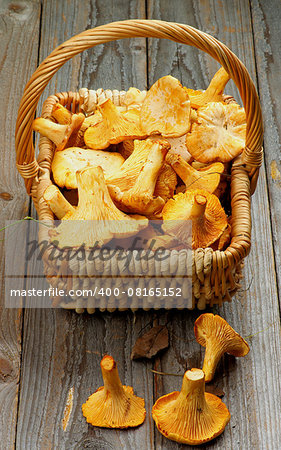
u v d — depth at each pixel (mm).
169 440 771
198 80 1040
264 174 955
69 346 829
